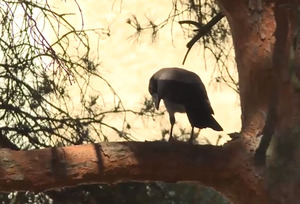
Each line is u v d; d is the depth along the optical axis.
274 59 7.22
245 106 7.39
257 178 7.08
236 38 7.52
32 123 11.10
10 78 10.68
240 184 7.16
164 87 7.70
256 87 7.28
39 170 6.91
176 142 7.14
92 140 11.12
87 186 11.27
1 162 6.88
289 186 7.03
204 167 7.07
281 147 7.08
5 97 10.86
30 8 9.82
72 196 11.24
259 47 7.30
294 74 6.91
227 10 7.54
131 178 7.10
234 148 7.14
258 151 7.09
